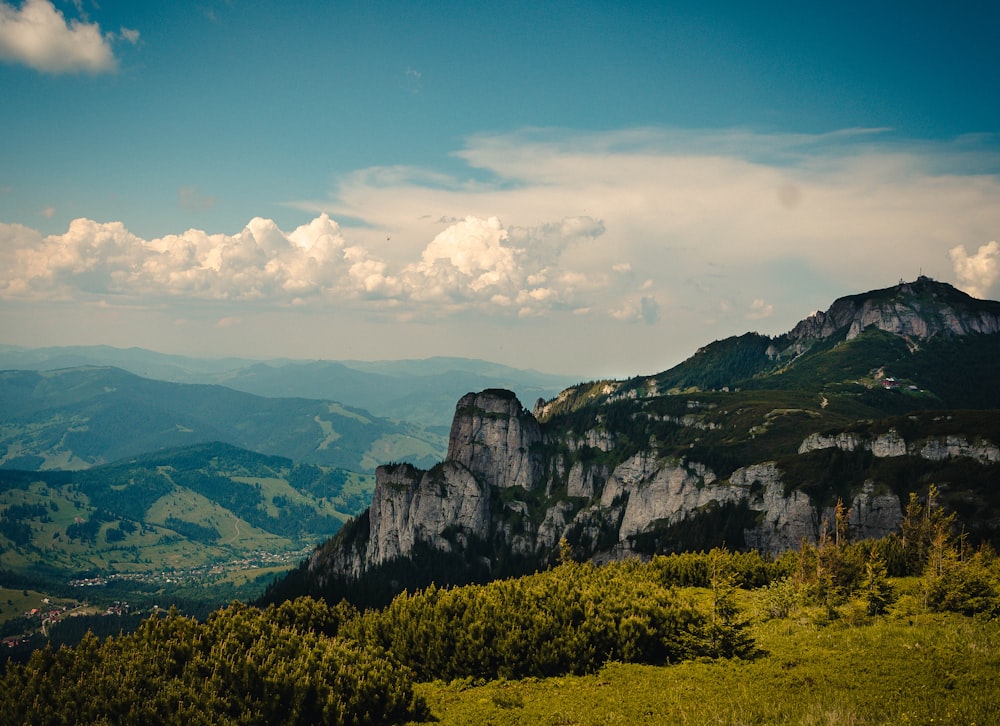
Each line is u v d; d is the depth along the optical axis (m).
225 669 36.34
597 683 42.19
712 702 35.62
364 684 37.97
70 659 36.66
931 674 36.41
